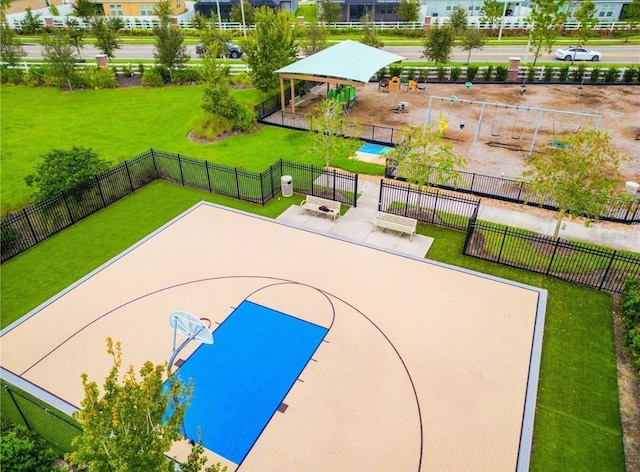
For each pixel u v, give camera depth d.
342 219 19.39
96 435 6.66
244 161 24.38
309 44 39.25
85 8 54.38
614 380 12.22
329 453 10.43
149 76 36.47
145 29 55.22
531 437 10.77
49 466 9.74
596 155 15.30
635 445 10.62
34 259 17.08
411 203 20.25
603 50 45.84
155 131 28.59
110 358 12.95
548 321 14.16
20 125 29.48
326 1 55.38
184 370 12.49
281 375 12.37
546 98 34.25
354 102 33.69
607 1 53.75
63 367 12.70
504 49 47.22
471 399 11.67
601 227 18.61
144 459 6.73
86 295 15.26
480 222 18.91
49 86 37.03
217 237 18.25
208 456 10.34
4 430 10.62
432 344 13.29
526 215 19.42
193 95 34.88
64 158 19.64
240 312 14.48
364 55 31.55
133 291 15.43
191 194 21.48
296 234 18.41
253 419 11.20
